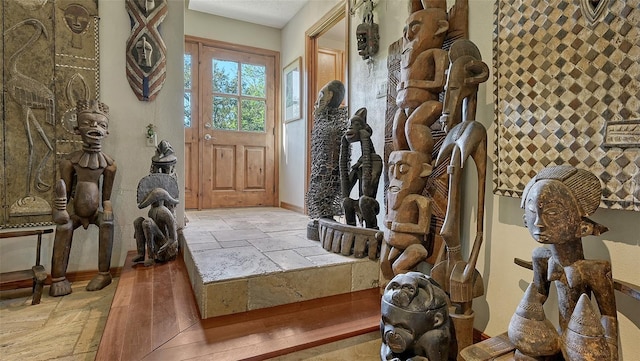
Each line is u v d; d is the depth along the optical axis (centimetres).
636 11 100
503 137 142
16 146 219
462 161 131
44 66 224
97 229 242
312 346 142
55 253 210
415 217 159
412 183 158
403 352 126
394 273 163
